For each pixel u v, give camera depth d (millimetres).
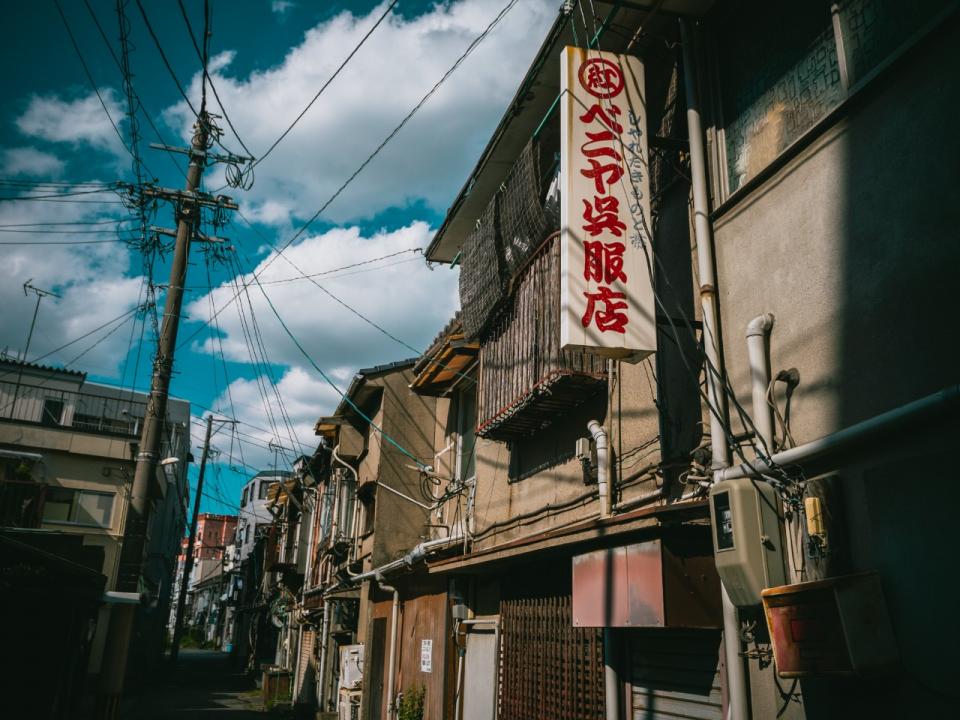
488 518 11078
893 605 3990
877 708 4055
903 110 4395
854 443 4367
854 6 5129
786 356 5234
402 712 11820
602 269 6160
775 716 4906
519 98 9156
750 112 6270
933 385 3984
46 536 10883
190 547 36312
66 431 25766
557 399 8367
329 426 20547
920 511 3893
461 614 10773
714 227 6285
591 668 7211
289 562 29734
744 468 5172
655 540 5676
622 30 7730
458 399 14406
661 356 6910
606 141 6504
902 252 4305
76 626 11234
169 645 73938
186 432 44188
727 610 5301
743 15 6535
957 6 4004
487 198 11695
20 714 9984
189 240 13742
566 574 8047
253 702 27094
